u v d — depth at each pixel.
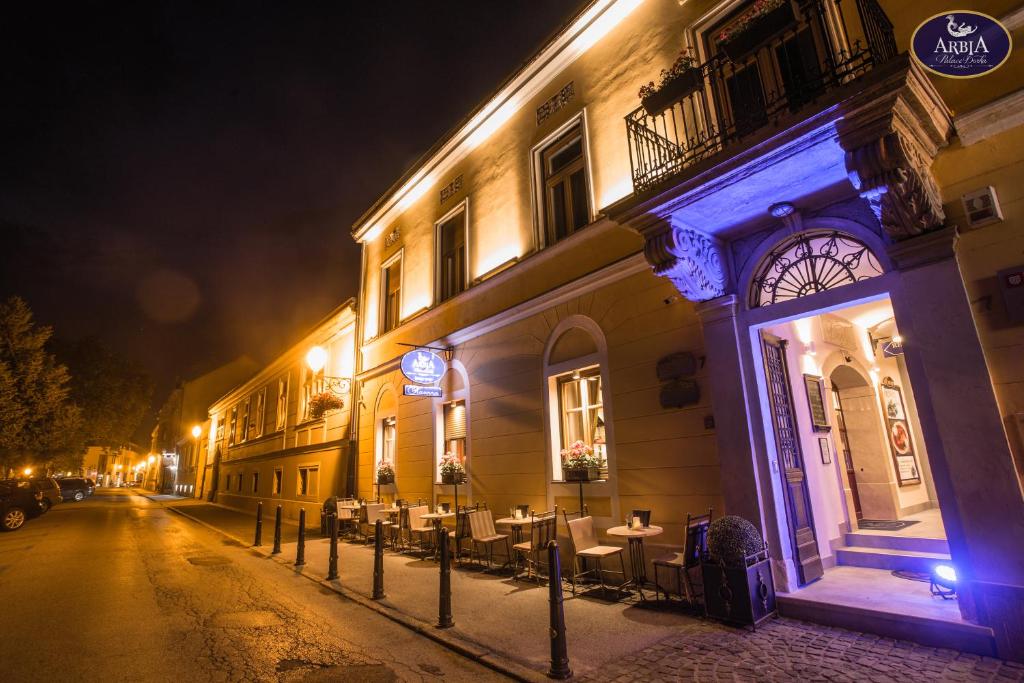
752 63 6.73
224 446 33.06
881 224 5.04
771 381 6.54
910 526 7.89
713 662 4.50
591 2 8.75
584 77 9.15
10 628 6.12
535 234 9.70
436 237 12.74
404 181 13.74
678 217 5.91
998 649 4.24
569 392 8.84
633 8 8.45
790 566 5.85
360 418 15.20
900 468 9.39
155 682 4.57
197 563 10.34
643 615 5.88
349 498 14.48
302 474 19.23
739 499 6.09
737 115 6.76
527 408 9.30
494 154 11.09
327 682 4.50
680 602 6.23
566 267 8.91
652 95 6.07
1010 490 4.35
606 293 8.10
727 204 5.75
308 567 9.51
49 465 31.70
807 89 5.06
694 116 5.98
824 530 6.98
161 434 58.78
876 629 4.90
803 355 7.72
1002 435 4.44
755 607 5.30
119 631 5.95
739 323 6.42
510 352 9.85
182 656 5.16
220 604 7.09
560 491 8.47
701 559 5.76
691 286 6.27
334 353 17.75
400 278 14.27
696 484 6.64
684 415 6.86
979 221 4.75
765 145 4.86
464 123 11.56
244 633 5.83
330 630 5.91
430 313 12.31
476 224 11.32
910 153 4.45
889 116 4.20
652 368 7.30
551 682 4.30
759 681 4.09
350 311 16.39
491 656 4.91
